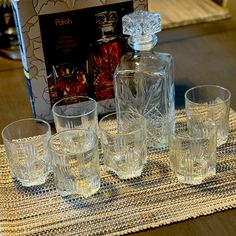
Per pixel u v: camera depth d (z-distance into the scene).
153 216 0.71
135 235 0.68
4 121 1.01
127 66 0.90
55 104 0.92
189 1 1.57
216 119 0.86
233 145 0.87
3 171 0.85
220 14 1.45
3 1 1.34
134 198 0.76
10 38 1.35
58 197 0.77
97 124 0.90
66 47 0.94
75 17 0.92
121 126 0.86
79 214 0.73
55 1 0.89
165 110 0.91
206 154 0.77
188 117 0.86
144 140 0.80
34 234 0.70
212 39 1.32
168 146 0.84
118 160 0.80
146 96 0.90
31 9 0.89
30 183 0.80
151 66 0.89
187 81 1.10
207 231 0.69
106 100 1.01
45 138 0.81
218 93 0.90
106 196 0.76
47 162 0.81
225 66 1.17
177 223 0.70
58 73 0.95
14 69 1.24
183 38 1.33
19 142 0.81
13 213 0.74
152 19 0.83
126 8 0.94
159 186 0.78
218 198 0.74
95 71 0.97
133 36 0.84
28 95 1.10
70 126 0.89
